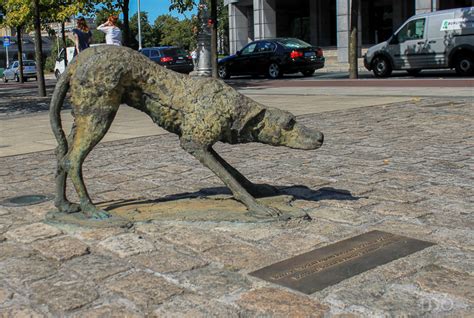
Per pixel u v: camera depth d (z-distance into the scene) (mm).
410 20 23594
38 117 15117
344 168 7316
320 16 42438
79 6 21172
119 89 4922
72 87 4953
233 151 8781
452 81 19531
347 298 3553
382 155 8023
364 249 4359
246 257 4262
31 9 22312
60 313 3508
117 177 7359
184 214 5145
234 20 43062
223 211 5184
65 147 5242
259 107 5020
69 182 7094
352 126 10844
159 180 7113
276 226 4871
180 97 4984
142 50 31672
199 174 7371
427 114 11922
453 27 22312
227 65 29250
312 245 4473
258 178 6953
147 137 10703
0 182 7344
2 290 3873
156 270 4102
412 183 6387
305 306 3463
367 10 41031
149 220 5090
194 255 4344
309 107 14359
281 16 43875
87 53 4949
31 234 4973
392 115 12086
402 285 3719
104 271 4117
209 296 3660
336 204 5629
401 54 23828
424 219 5086
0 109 18031
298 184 6566
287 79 26578
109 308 3547
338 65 33906
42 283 3957
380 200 5750
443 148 8305
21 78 37094
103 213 5164
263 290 3709
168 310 3490
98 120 4961
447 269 3955
